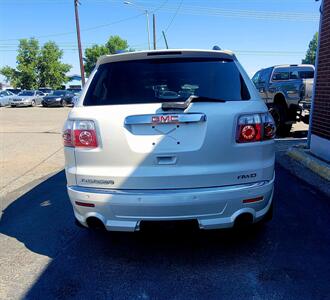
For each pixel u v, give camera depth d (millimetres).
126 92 3357
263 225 4238
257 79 13883
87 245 3900
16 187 6230
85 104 3367
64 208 5059
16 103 32500
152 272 3322
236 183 3152
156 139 3082
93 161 3176
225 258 3523
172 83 3379
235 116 3102
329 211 4652
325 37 7004
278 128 11000
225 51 3539
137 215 3135
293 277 3164
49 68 60188
